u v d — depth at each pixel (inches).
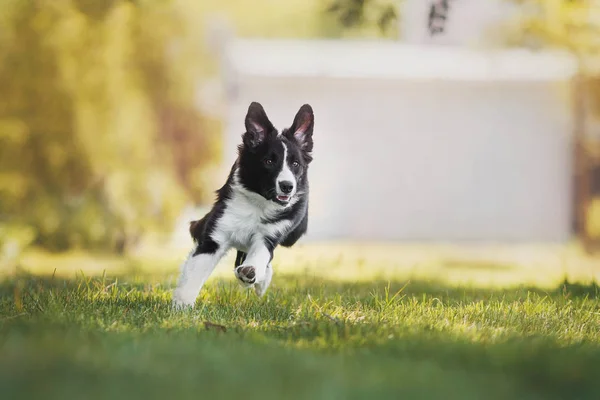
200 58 742.5
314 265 507.8
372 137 820.0
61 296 257.1
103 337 179.0
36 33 590.9
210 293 284.7
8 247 575.2
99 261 565.0
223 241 268.7
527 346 181.9
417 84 815.7
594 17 616.4
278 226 271.0
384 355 174.9
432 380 147.6
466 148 819.4
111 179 604.7
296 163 268.5
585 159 784.9
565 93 785.6
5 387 127.8
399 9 348.2
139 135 621.6
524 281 419.5
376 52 820.6
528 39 713.0
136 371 142.3
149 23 673.0
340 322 214.7
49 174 603.2
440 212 823.1
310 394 132.7
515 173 816.9
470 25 803.4
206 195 737.6
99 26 605.9
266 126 268.1
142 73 677.9
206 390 131.7
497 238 819.4
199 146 738.2
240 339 192.2
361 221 824.3
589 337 221.3
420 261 612.1
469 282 371.9
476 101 816.3
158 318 226.1
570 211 812.0
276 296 285.0
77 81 596.1
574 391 145.6
